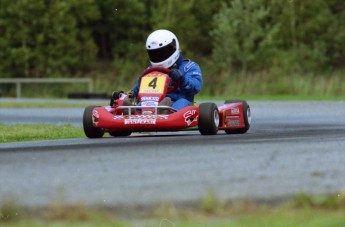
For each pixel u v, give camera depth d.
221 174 26.09
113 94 45.50
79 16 191.12
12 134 50.56
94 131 44.81
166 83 45.00
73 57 184.38
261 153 31.34
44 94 169.75
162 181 24.89
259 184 24.05
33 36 181.75
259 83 148.25
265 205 20.67
